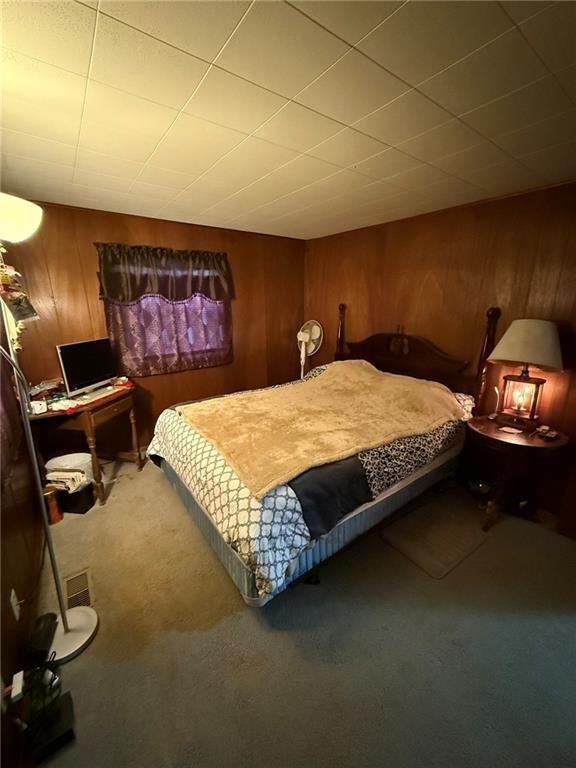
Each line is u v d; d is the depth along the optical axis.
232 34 1.01
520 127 1.55
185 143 1.73
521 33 0.99
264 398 2.96
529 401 2.40
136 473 3.07
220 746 1.18
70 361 2.60
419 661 1.46
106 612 1.69
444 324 3.01
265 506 1.54
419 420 2.45
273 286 4.23
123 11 0.92
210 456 1.94
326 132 1.61
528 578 1.89
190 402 2.88
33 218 1.46
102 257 3.01
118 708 1.29
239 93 1.31
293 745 1.18
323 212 3.03
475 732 1.22
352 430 2.25
